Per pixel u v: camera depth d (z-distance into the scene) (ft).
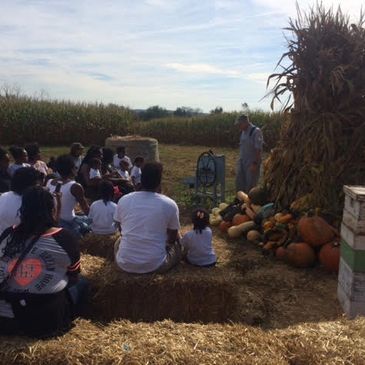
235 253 14.06
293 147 15.08
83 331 8.16
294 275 12.24
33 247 7.89
